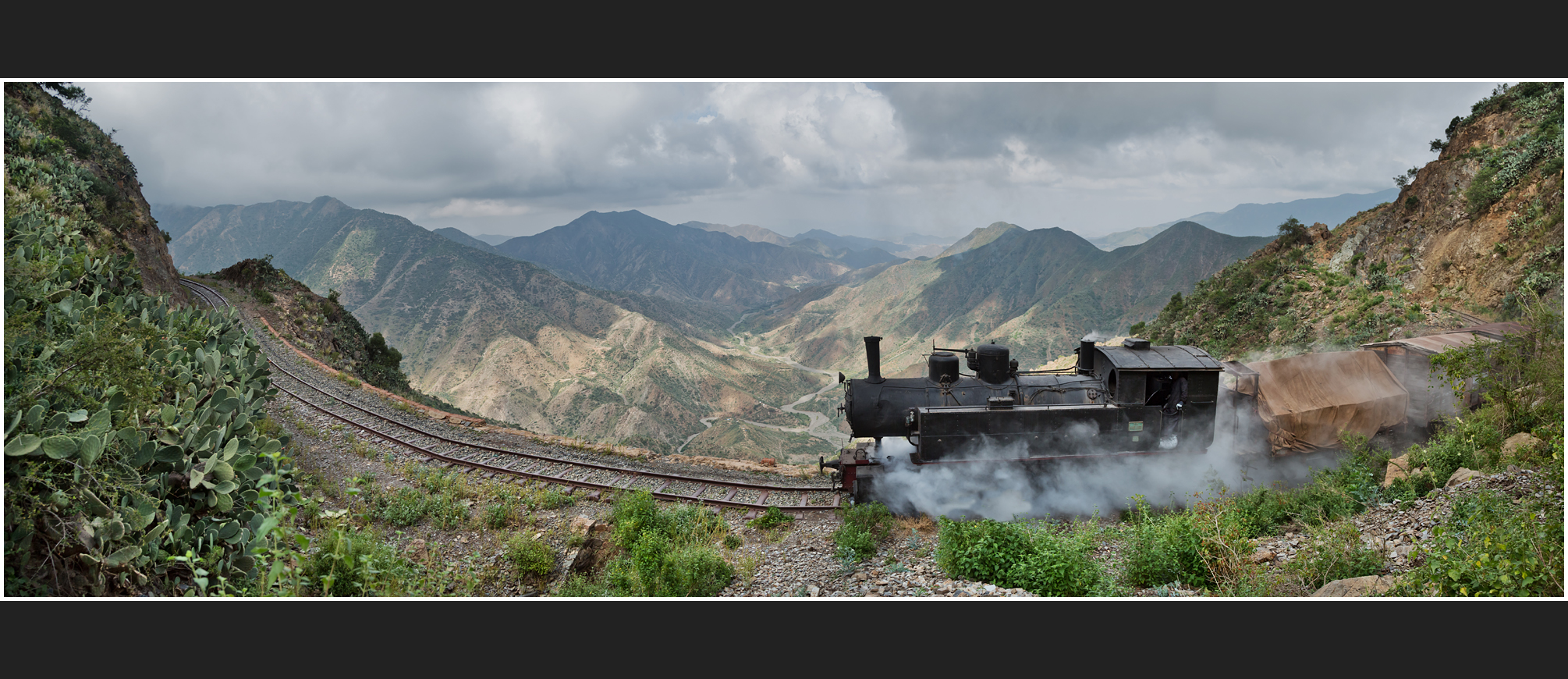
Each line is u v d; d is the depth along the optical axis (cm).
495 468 1580
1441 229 3606
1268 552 855
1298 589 717
